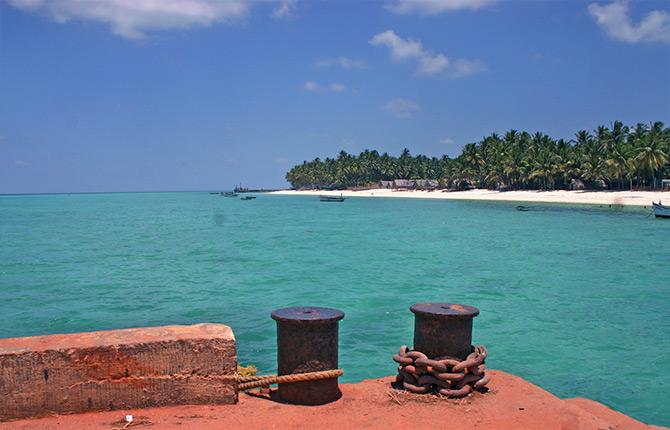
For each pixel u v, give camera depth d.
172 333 5.77
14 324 17.25
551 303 19.61
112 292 22.89
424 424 5.45
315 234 53.16
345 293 22.06
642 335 14.95
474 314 6.40
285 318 6.02
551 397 6.28
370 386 6.73
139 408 5.48
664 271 27.78
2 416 5.11
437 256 34.75
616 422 5.70
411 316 17.41
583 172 107.31
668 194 92.69
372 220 73.50
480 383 6.36
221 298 21.31
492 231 53.44
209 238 49.62
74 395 5.30
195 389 5.64
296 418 5.49
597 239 44.75
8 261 33.78
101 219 84.25
